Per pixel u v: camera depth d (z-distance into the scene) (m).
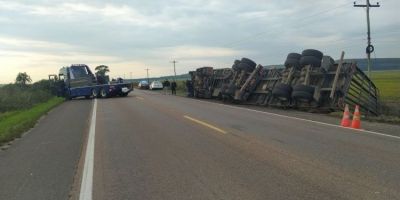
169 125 17.20
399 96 38.91
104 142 13.45
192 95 43.16
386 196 6.71
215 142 12.50
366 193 6.89
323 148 11.02
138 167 9.51
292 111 23.36
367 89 25.47
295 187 7.36
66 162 10.53
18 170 9.80
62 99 45.97
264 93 28.78
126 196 7.27
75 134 16.02
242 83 31.11
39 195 7.56
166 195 7.21
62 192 7.71
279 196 6.87
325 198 6.67
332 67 24.06
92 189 7.80
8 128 18.11
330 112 22.38
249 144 11.95
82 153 11.75
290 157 9.95
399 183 7.46
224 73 36.78
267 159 9.80
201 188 7.53
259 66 30.55
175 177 8.42
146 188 7.71
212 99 37.62
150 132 15.30
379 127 15.34
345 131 14.23
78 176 8.95
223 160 9.86
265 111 23.34
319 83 24.09
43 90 56.69
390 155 9.91
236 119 18.88
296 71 25.94
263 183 7.70
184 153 10.94
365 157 9.74
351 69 23.06
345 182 7.60
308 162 9.36
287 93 24.88
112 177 8.68
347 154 10.15
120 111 25.56
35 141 14.55
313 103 23.56
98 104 34.03
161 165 9.60
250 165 9.23
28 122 20.17
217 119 19.00
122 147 12.34
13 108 37.31
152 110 25.22
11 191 7.92
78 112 27.02
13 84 62.66
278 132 14.30
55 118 23.45
